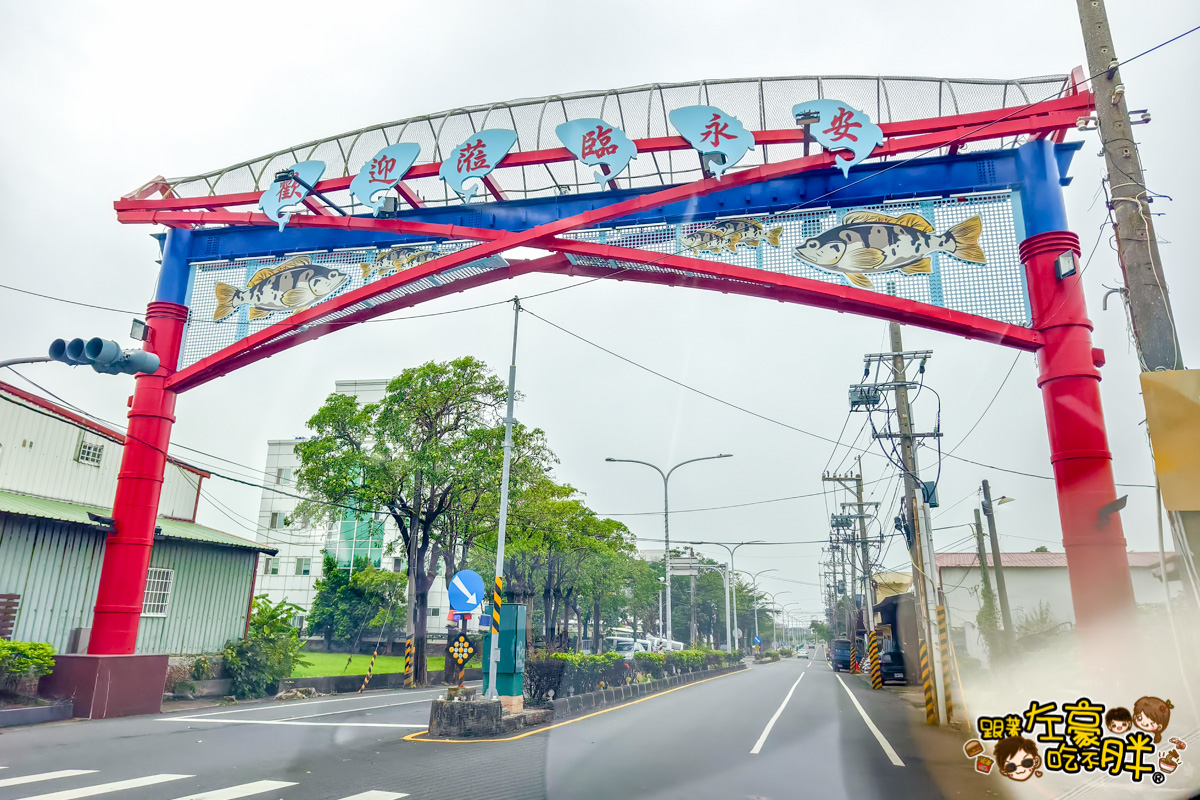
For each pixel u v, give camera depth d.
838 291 11.93
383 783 7.68
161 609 18.48
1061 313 10.77
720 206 13.03
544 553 27.69
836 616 55.12
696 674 29.39
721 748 10.34
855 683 28.53
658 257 12.77
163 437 15.02
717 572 71.25
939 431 15.77
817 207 12.54
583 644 43.88
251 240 15.68
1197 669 5.52
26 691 13.41
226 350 14.73
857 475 37.66
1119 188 6.56
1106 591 9.36
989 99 12.60
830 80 13.23
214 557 20.22
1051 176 11.59
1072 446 10.14
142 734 11.41
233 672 18.62
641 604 45.91
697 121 12.74
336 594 40.00
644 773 8.38
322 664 26.77
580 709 15.51
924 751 10.25
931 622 13.88
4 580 14.93
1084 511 9.78
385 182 14.22
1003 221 11.67
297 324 14.50
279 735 11.35
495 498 23.50
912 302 11.66
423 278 14.09
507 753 9.70
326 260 15.05
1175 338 6.06
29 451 18.41
